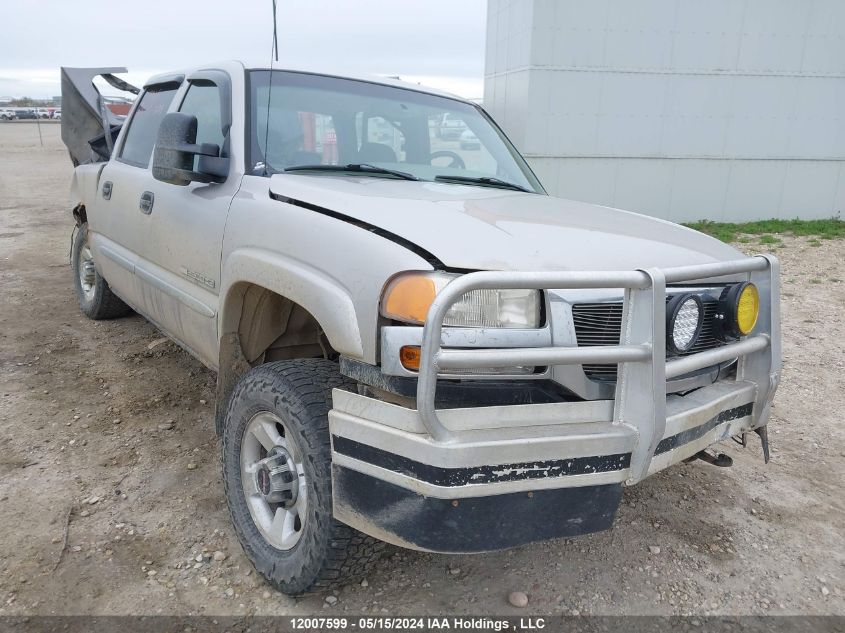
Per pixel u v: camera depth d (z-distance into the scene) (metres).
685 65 12.09
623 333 2.11
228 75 3.40
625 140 12.27
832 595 2.69
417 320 2.02
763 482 3.56
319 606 2.50
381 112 3.57
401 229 2.21
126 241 4.21
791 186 13.12
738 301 2.36
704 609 2.59
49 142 34.25
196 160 3.29
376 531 2.10
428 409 1.88
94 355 4.98
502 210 2.68
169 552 2.79
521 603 2.55
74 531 2.89
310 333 3.15
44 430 3.80
